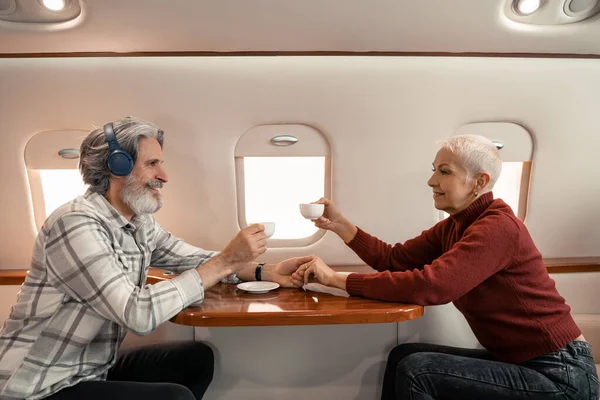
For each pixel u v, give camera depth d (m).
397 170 1.80
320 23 1.42
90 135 1.23
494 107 1.73
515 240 1.26
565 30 1.49
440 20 1.42
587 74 1.70
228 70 1.63
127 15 1.35
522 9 1.39
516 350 1.30
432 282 1.20
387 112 1.71
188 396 1.11
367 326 1.74
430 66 1.66
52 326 1.10
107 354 1.21
